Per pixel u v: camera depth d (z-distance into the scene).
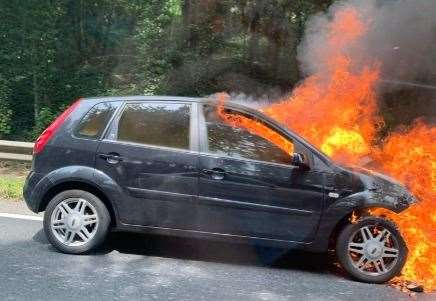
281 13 13.65
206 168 5.27
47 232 5.49
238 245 6.04
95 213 5.46
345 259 5.20
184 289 4.71
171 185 5.32
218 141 5.37
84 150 5.46
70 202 5.50
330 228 5.23
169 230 5.38
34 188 5.52
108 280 4.82
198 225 5.33
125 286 4.71
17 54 13.27
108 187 5.38
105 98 5.65
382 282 5.18
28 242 5.81
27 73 13.46
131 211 5.39
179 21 13.74
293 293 4.77
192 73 13.44
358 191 5.23
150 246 5.86
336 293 4.84
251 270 5.32
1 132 13.19
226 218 5.29
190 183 5.29
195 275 5.08
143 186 5.35
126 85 13.62
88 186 5.50
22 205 7.46
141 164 5.36
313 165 5.27
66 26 14.20
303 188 5.22
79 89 13.79
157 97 5.59
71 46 14.31
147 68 13.52
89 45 14.72
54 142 5.55
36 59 13.35
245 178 5.24
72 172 5.42
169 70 13.51
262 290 4.80
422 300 4.77
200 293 4.63
